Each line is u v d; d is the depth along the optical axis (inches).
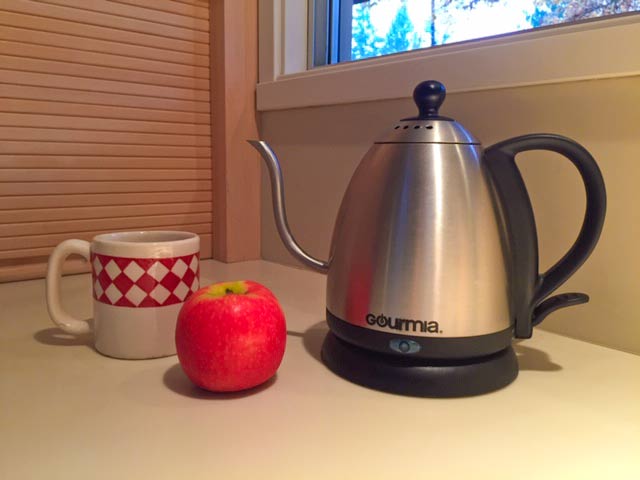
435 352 17.7
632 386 19.2
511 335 19.1
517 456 14.6
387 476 13.5
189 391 18.1
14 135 30.5
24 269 32.2
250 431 15.5
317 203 35.7
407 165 18.3
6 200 30.8
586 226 18.3
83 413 16.4
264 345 17.6
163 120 36.0
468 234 17.8
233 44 36.7
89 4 32.0
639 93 21.3
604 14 25.4
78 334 23.1
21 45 30.1
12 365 20.1
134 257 20.0
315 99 33.9
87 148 33.1
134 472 13.3
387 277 18.0
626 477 13.7
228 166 37.8
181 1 35.7
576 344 23.5
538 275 19.4
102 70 33.0
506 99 25.2
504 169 18.2
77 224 33.4
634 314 22.2
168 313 20.8
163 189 36.7
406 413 16.9
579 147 17.3
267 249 40.1
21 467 13.4
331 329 20.6
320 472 13.6
